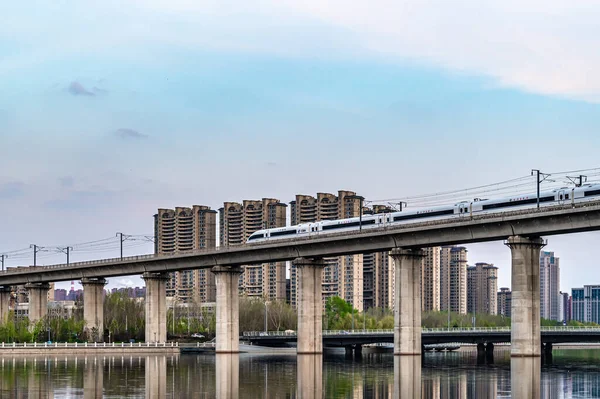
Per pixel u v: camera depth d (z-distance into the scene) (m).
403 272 162.00
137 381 116.94
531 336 142.25
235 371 137.75
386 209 190.50
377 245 166.50
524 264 143.12
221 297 195.50
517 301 142.62
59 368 143.25
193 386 110.44
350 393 102.94
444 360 185.12
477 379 123.19
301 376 127.69
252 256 189.38
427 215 177.50
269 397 98.44
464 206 169.88
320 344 179.25
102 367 146.62
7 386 109.25
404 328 160.88
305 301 178.38
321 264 180.62
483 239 150.75
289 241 179.75
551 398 98.50
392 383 115.94
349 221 196.62
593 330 191.75
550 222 139.75
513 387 110.56
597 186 148.25
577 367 156.00
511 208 162.00
